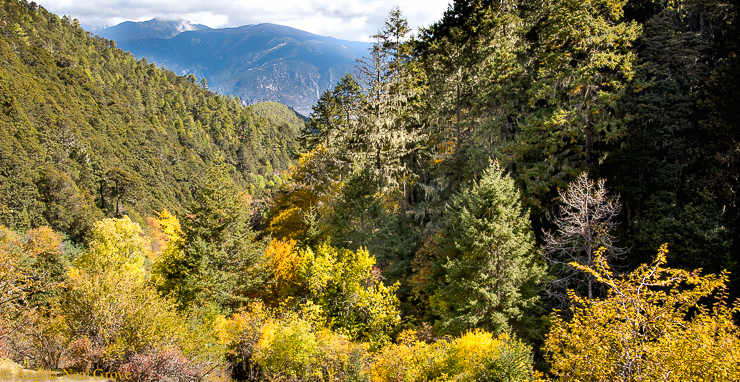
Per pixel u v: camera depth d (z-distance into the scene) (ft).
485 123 66.95
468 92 80.38
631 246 51.16
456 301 49.88
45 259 68.80
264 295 73.15
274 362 42.91
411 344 44.96
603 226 48.83
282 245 75.92
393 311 55.06
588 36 59.67
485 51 78.59
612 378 21.88
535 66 72.02
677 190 56.18
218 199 71.31
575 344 24.41
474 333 45.57
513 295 45.75
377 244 70.33
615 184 56.39
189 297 60.29
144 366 33.42
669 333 22.25
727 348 20.42
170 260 68.18
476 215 48.91
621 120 56.03
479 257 47.73
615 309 23.99
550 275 51.75
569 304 47.85
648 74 62.44
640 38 64.39
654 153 57.41
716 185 51.72
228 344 47.11
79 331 35.68
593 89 59.00
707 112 56.34
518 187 61.52
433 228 65.82
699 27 65.41
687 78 60.39
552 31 64.34
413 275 63.57
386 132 81.10
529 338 48.78
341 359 42.19
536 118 60.49
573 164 60.39
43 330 34.94
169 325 37.99
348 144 91.66
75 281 37.68
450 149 82.99
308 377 41.91
